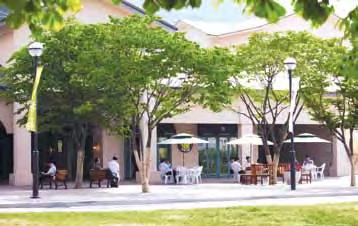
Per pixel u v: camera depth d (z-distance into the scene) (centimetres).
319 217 1628
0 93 3133
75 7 600
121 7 3722
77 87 2862
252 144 3744
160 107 3014
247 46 3216
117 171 3259
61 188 3131
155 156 3634
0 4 484
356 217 1628
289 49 3130
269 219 1598
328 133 4319
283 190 2895
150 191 2888
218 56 2717
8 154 3972
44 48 2842
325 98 3431
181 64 2659
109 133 3167
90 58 2628
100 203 2370
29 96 2956
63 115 2975
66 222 1584
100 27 2747
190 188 3103
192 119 3797
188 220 1603
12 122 3447
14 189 3086
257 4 547
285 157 4600
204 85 2752
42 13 589
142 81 2611
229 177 4081
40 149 3856
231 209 1830
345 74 970
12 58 2989
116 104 2770
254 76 3256
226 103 2886
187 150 4022
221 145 4106
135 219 1634
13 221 1612
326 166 4372
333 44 3142
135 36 2602
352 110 3247
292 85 2998
